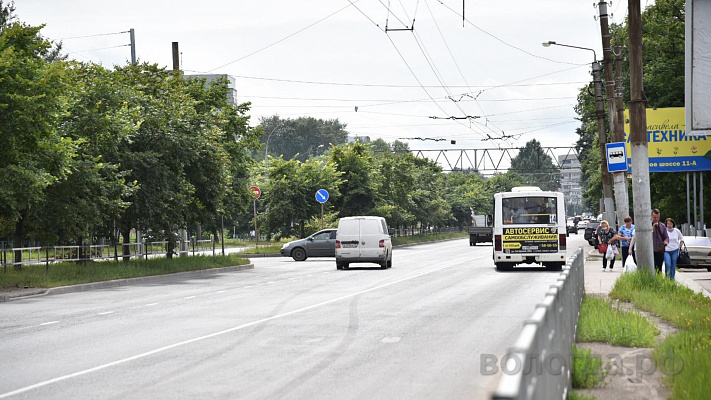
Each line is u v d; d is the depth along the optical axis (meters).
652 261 32.56
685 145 70.69
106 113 47.41
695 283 36.00
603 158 62.41
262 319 24.33
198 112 67.38
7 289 37.62
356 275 47.19
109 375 15.23
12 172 38.06
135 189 48.44
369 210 102.50
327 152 106.31
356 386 13.80
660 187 82.94
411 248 103.00
